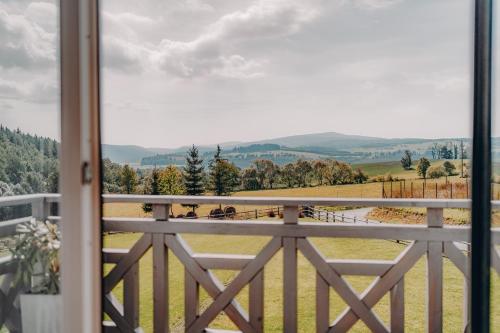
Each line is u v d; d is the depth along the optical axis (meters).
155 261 2.19
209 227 2.14
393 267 2.02
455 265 1.95
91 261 1.26
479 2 1.29
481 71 1.30
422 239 1.99
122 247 2.25
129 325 2.19
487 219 1.30
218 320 5.44
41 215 1.35
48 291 1.33
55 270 1.31
